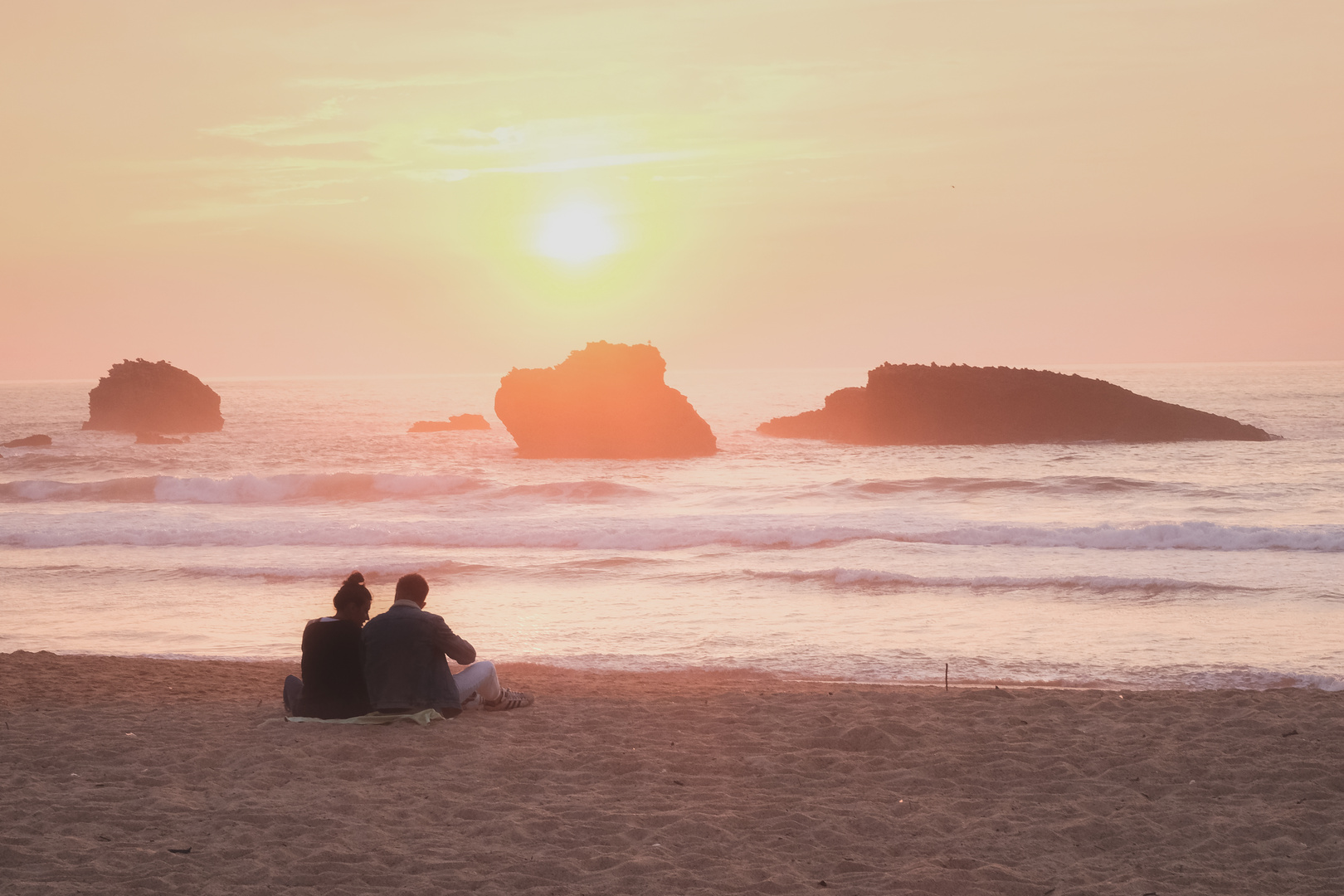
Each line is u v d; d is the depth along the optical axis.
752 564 20.88
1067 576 18.25
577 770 7.12
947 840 5.65
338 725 8.21
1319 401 105.25
